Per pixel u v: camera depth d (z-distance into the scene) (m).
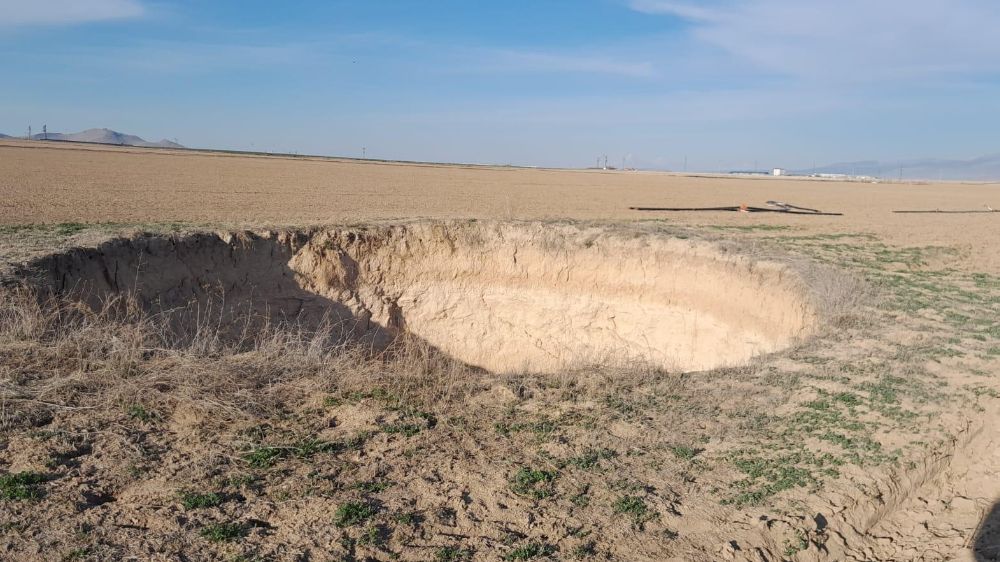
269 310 14.99
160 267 13.67
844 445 7.24
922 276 16.81
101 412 7.07
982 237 25.84
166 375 7.89
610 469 6.61
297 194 37.69
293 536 5.29
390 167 91.25
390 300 16.58
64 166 55.81
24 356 7.89
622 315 16.42
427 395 8.34
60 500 5.52
